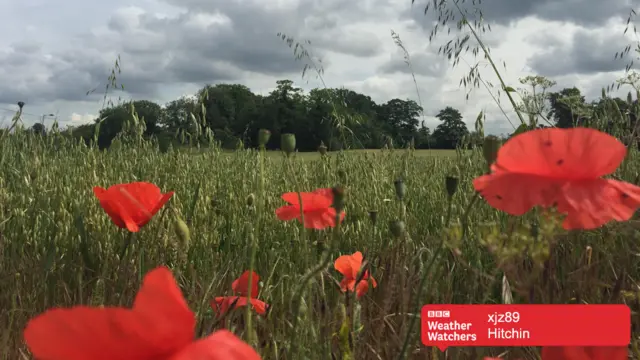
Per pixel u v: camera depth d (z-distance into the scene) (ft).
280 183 12.69
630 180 8.64
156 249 8.10
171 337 1.68
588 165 3.33
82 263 8.57
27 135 14.29
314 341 4.96
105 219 9.43
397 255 6.05
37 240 9.25
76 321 1.58
